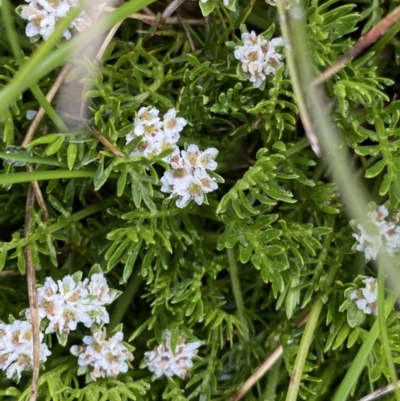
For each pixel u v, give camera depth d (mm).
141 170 201
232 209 218
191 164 203
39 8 197
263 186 205
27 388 205
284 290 217
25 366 208
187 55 210
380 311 196
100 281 209
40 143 202
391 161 203
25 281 232
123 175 201
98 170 199
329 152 200
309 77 189
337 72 210
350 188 191
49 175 194
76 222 219
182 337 222
